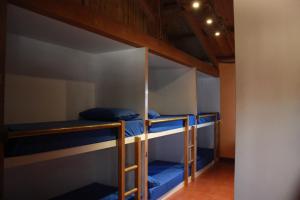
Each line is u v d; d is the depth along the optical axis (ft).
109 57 10.85
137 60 10.04
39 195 8.99
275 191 3.29
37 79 8.82
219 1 13.28
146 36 10.03
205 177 15.83
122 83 10.43
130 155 10.30
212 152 19.24
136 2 10.57
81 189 10.39
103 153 11.16
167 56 11.94
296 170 3.17
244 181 3.48
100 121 8.79
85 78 10.83
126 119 8.96
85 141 6.93
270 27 3.35
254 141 3.43
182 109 15.70
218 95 20.86
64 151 6.24
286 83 3.25
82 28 7.41
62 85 9.78
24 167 8.50
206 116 17.39
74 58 10.32
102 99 10.97
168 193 12.21
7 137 4.74
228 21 15.02
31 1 5.57
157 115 11.72
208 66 17.90
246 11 3.50
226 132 20.74
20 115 8.20
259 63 3.41
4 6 4.90
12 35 8.01
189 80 15.52
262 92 3.39
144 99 9.82
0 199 4.71
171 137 16.10
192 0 12.00
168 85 16.17
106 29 7.88
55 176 9.60
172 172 13.58
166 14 13.52
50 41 8.98
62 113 9.74
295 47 3.21
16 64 8.13
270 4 3.36
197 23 15.03
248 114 3.47
